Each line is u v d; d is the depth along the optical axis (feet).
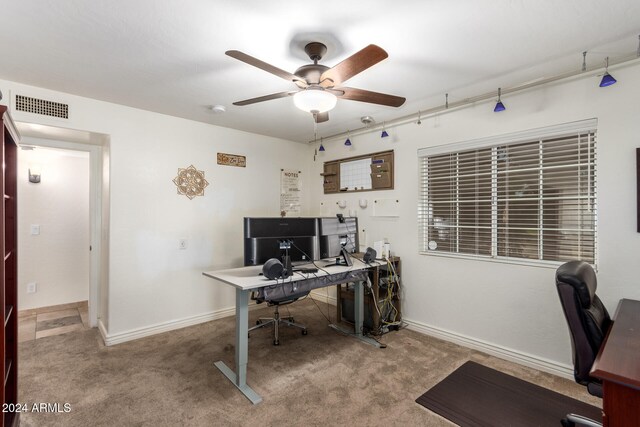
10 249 5.97
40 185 13.08
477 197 9.77
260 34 6.10
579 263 5.63
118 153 10.04
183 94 9.18
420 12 5.41
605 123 7.38
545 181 8.45
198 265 11.88
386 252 11.38
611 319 6.35
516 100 8.79
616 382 3.64
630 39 6.25
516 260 8.85
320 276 8.75
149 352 9.36
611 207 7.32
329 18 5.58
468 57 6.99
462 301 9.96
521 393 7.28
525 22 5.69
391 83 8.42
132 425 6.17
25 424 6.14
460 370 8.34
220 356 9.13
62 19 5.60
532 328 8.52
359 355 9.22
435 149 10.62
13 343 5.91
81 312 13.15
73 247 13.84
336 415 6.52
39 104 8.64
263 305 14.02
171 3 5.18
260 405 6.83
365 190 12.98
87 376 7.95
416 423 6.29
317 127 12.69
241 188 13.19
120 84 8.47
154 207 10.81
